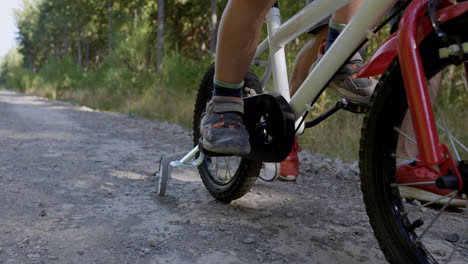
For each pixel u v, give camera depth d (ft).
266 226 5.15
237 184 5.62
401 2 4.15
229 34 3.97
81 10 88.48
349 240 4.77
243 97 5.30
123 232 4.79
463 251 4.51
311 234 4.93
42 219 5.16
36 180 7.20
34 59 163.22
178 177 7.68
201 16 62.90
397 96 3.04
